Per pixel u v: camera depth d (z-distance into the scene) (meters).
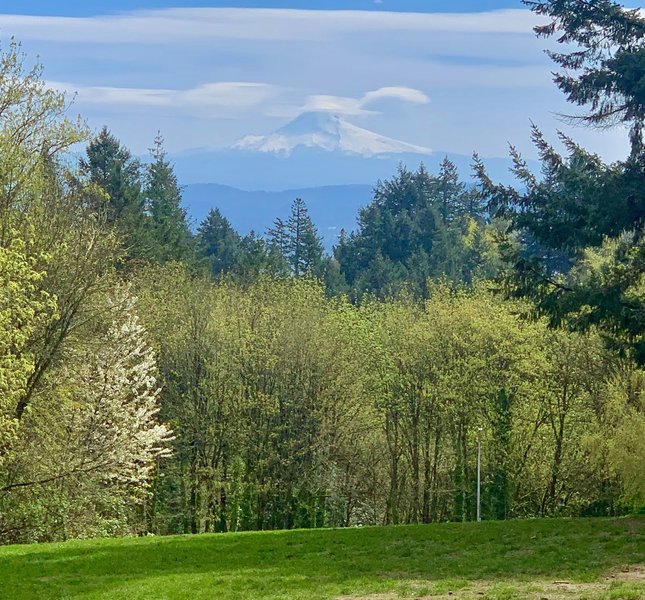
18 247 24.75
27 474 30.34
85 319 31.67
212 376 44.44
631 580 16.95
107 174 71.00
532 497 48.50
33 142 29.39
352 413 45.47
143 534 41.62
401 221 114.38
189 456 44.59
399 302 52.66
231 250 116.00
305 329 45.19
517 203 25.81
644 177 24.03
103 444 31.89
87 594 18.22
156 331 44.44
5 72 28.86
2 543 31.39
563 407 45.66
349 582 18.25
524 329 45.00
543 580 17.58
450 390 44.75
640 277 24.56
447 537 24.81
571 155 25.44
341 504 48.59
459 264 101.81
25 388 28.78
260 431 44.66
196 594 17.73
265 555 22.94
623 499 36.84
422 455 49.25
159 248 68.88
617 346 25.52
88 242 31.41
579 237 24.53
